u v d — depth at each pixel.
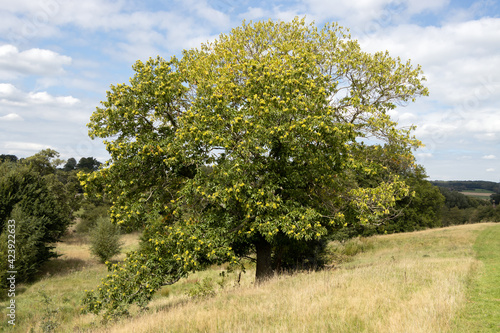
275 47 18.75
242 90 14.73
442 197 58.75
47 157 53.56
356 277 11.31
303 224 13.23
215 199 12.84
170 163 13.54
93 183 13.96
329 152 14.58
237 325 6.73
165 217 14.38
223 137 13.20
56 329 12.73
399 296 8.33
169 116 15.41
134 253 13.81
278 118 13.52
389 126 16.25
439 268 13.35
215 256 12.78
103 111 14.73
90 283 23.33
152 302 16.50
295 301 8.19
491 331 6.00
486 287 10.05
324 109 14.30
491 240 30.11
